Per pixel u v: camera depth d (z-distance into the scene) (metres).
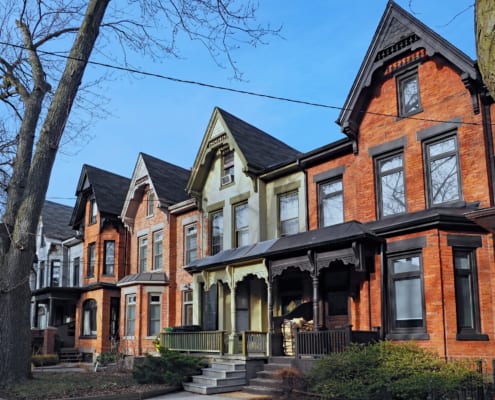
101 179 33.41
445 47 14.86
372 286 15.24
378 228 14.91
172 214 27.06
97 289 30.59
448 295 13.45
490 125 14.20
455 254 13.89
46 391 13.48
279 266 17.12
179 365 16.69
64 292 32.41
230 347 18.66
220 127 23.31
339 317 16.81
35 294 34.53
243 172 21.44
